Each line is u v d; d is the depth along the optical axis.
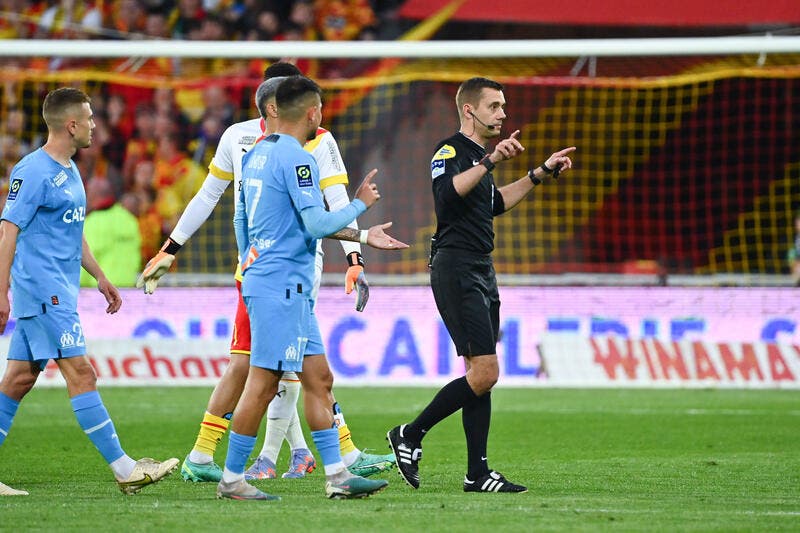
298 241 19.52
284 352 19.38
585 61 60.66
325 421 20.59
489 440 32.09
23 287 20.77
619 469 25.86
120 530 16.73
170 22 63.31
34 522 17.47
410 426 22.22
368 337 47.97
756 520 18.20
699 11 59.75
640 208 60.97
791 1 59.72
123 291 48.53
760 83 61.16
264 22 62.66
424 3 62.41
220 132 59.06
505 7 61.38
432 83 61.31
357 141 60.97
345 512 18.58
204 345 47.78
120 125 58.53
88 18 63.75
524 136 61.94
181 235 24.98
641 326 48.03
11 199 20.61
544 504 19.80
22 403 41.31
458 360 47.62
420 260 57.53
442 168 22.22
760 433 33.62
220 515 18.17
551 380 47.75
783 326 47.59
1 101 59.53
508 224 59.88
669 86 61.44
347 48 41.88
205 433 23.25
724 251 60.22
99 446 20.94
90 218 49.69
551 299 48.19
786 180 60.00
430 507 19.30
